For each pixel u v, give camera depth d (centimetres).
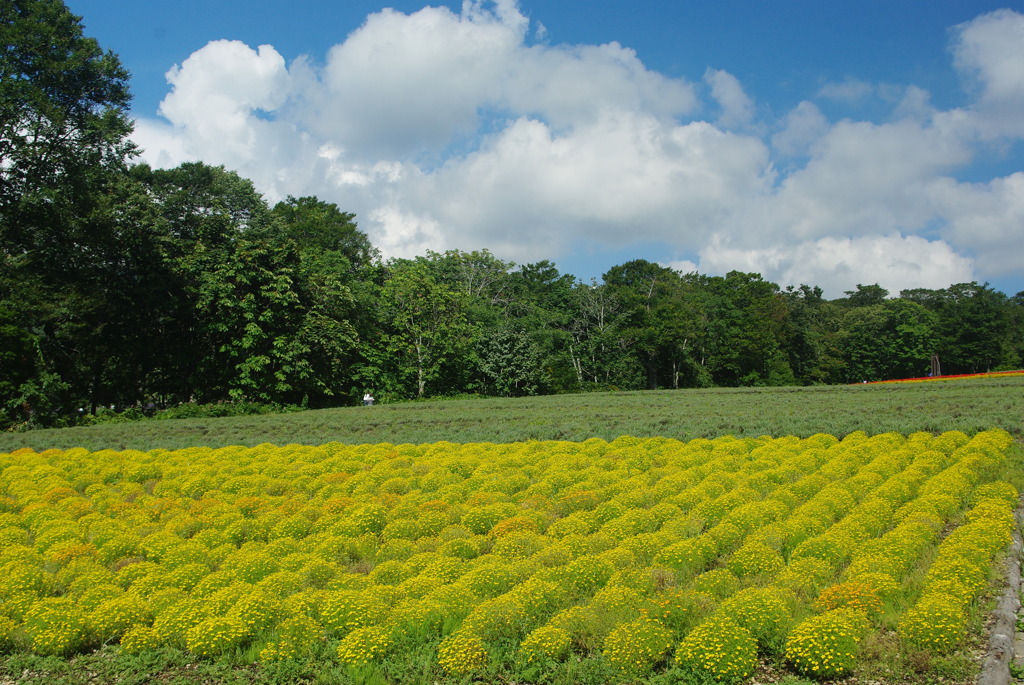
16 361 3262
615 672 691
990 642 701
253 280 4219
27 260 3534
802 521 1038
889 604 768
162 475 1816
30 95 3209
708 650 683
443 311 5459
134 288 4081
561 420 2623
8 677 771
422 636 781
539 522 1195
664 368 7188
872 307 9431
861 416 2188
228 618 805
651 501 1288
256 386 4084
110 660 793
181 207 4450
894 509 1170
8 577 982
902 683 652
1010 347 8456
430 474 1592
